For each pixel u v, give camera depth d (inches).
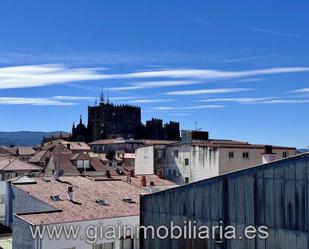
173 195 1176.8
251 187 1007.6
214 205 1080.8
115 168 4419.3
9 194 2268.7
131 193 2255.2
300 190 924.0
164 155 3469.5
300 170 925.8
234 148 3095.5
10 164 3277.6
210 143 3245.6
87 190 2174.0
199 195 1114.1
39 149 6481.3
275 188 965.2
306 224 911.7
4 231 2210.9
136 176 3051.2
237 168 3088.1
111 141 6958.7
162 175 3341.5
